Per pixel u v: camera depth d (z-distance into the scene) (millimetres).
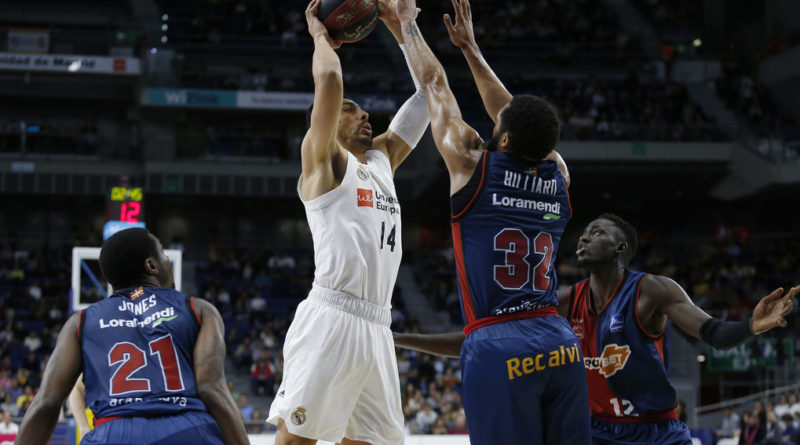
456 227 4074
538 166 4086
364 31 4672
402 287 29078
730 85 31531
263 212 31812
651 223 33406
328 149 4289
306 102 29203
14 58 28156
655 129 27859
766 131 29203
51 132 29688
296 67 31031
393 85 29078
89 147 29672
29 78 28797
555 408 3961
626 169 27453
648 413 4855
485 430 3891
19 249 28219
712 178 28625
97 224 31141
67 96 29859
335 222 4359
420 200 30750
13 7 31406
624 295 4887
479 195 3992
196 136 30109
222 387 3869
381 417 4500
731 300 25672
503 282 3951
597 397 4965
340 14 4539
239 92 28906
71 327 3967
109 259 4145
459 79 29109
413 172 30547
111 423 3672
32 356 20828
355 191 4402
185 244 31109
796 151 27672
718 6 34906
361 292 4371
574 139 27453
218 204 31281
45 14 31562
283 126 31062
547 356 3893
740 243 30359
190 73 29109
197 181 29031
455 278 28062
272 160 30281
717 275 27422
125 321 3926
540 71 31453
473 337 4000
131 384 3766
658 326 4902
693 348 23953
